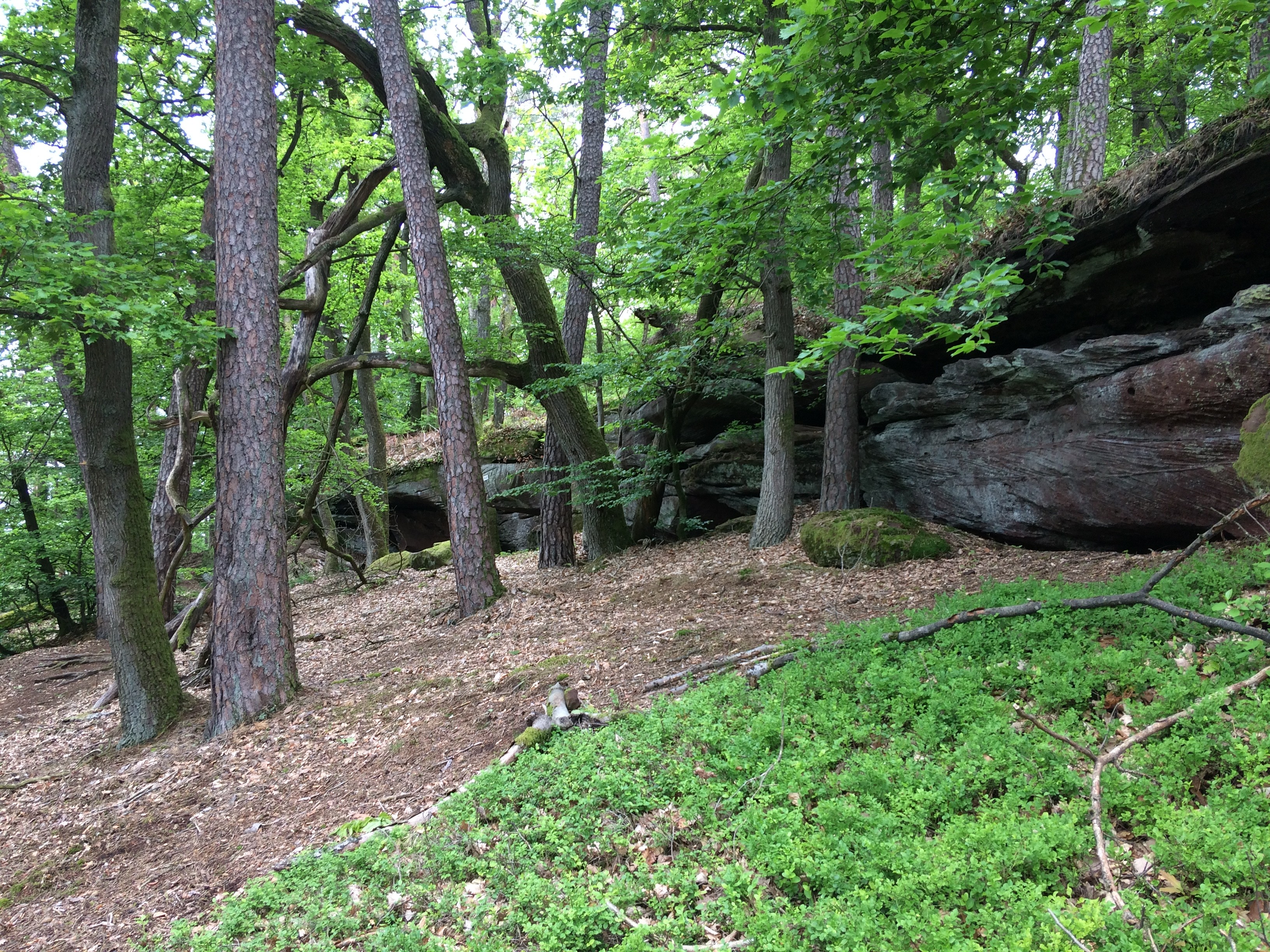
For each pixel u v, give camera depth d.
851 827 3.64
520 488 15.05
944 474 10.80
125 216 9.22
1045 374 8.95
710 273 6.97
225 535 8.21
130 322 7.70
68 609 20.44
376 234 18.12
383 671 9.23
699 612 8.69
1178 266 8.03
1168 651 4.62
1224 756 3.47
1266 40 8.54
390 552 24.91
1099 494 8.37
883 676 5.08
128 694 8.79
